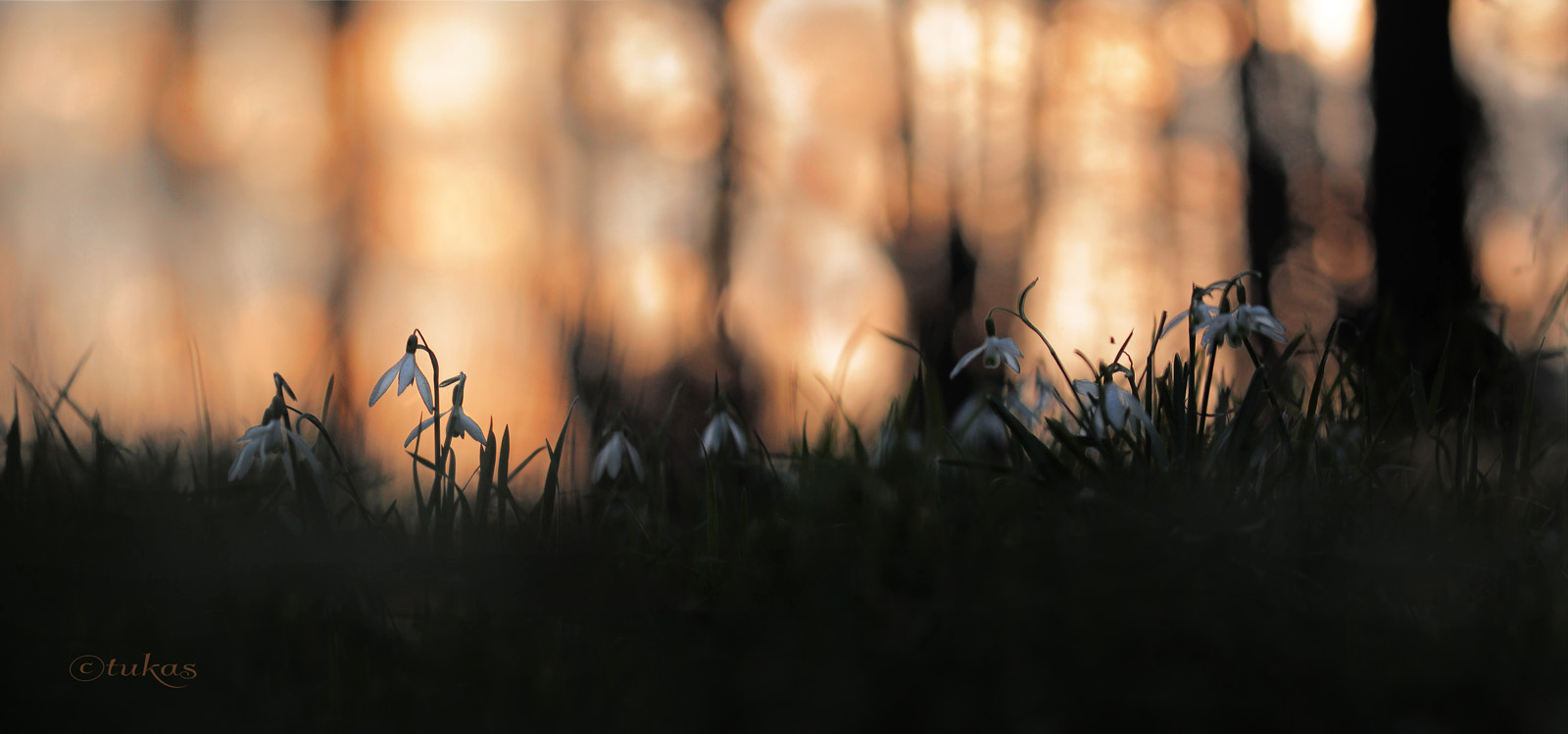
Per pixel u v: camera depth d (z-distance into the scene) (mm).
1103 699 2449
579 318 5547
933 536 3498
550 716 2604
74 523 3676
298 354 13180
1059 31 16953
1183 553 2984
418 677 2820
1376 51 9578
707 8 18484
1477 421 4387
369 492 5402
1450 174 9164
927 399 4398
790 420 5379
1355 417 4148
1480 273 8461
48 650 2973
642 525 3623
